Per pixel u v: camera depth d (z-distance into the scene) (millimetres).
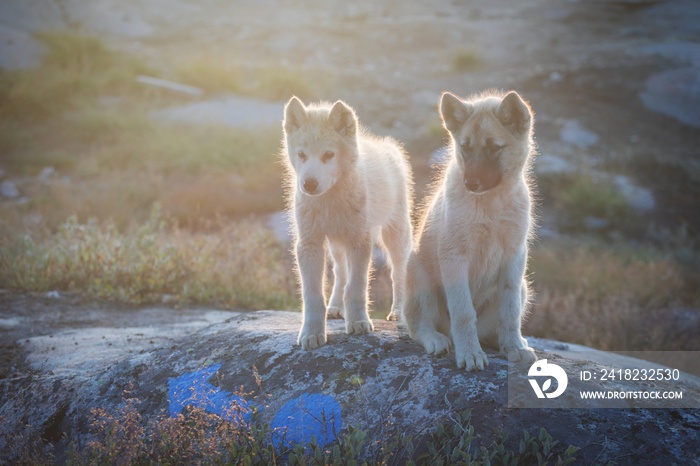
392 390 4164
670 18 32375
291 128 5180
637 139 21297
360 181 5074
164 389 4590
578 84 24453
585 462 3561
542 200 16859
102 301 8055
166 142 18562
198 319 7598
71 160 17500
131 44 28266
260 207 14914
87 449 4211
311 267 4906
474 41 29703
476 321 4820
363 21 33000
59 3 30750
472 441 3775
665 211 16797
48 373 5344
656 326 8969
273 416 4168
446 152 5465
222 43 29109
